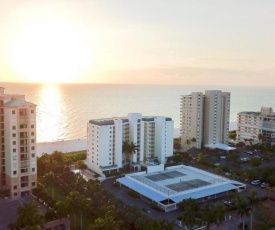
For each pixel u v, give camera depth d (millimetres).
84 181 125062
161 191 118438
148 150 172625
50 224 91875
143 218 89250
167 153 174500
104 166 153750
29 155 120875
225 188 125500
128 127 164000
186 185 127000
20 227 84062
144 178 136250
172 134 175750
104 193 110938
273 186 131750
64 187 126875
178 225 99000
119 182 133750
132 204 115000
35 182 123250
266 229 96062
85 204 92875
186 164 171875
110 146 155750
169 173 145250
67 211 91562
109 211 89562
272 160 182375
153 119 174000
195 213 90375
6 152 120812
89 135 159250
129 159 163250
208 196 121188
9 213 105250
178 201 111312
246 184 139125
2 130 121812
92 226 81062
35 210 84938
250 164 170375
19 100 122062
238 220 102750
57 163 145375
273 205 115875
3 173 123625
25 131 119438
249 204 95625
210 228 95875
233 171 153250
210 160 179375
